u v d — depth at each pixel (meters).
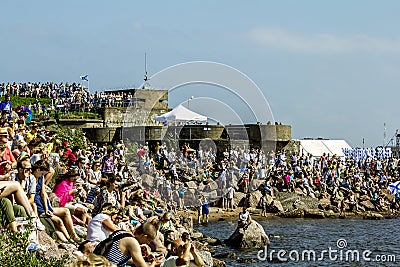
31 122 45.81
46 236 16.70
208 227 44.78
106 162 30.33
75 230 19.50
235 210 51.78
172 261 16.61
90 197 23.23
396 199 62.12
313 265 32.00
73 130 54.19
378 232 45.19
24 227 15.35
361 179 64.50
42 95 67.94
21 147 22.30
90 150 42.47
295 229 46.09
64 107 64.19
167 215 23.56
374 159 72.56
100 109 62.50
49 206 18.33
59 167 27.50
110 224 16.08
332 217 54.78
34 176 17.69
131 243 12.63
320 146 75.00
